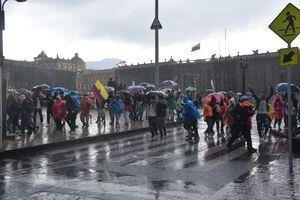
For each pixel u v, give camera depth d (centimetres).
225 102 1861
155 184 829
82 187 802
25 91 2103
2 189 787
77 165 1062
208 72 7806
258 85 7119
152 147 1428
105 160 1144
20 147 1309
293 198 707
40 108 2183
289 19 959
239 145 1461
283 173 924
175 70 8262
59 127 1855
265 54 7075
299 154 1234
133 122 2388
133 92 2583
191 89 3172
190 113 1644
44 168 1023
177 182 847
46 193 754
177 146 1450
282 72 5491
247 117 1316
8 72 7662
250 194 735
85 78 10012
